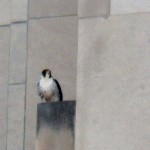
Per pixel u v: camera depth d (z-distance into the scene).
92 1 12.41
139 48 12.04
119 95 12.04
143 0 12.11
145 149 11.74
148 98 11.85
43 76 14.79
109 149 11.98
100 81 12.20
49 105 12.77
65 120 12.60
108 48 12.22
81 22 12.44
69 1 15.72
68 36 15.58
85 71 12.31
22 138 15.54
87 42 12.36
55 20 15.76
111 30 12.24
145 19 12.07
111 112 12.05
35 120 15.51
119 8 12.24
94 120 12.16
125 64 12.09
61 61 15.51
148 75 11.92
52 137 12.66
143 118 11.84
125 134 11.91
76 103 12.34
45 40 15.77
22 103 15.70
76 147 12.24
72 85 15.27
